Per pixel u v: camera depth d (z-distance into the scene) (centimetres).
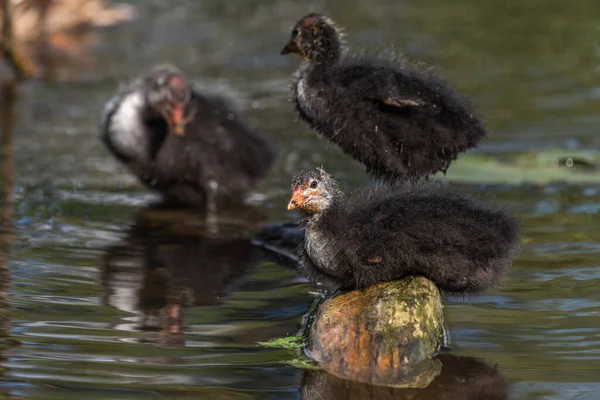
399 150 1229
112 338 1017
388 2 2708
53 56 2319
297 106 1284
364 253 1016
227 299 1140
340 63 1275
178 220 1457
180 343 1005
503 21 2500
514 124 1808
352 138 1236
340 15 2577
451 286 1051
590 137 1736
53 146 1770
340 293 1045
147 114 1551
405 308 979
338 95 1227
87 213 1470
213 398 888
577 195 1480
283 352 983
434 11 2606
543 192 1496
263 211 1503
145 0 2755
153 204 1536
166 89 1516
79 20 2505
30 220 1419
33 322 1051
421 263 1023
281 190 1591
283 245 1327
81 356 970
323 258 1032
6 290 1142
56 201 1512
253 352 984
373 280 1032
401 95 1199
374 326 961
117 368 944
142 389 901
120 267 1244
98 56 2316
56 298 1125
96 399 881
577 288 1143
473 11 2598
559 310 1082
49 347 988
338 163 1659
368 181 1551
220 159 1547
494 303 1105
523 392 897
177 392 895
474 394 892
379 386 908
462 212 1053
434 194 1092
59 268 1229
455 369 936
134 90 1593
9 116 1922
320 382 915
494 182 1527
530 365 949
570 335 1016
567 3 2645
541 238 1305
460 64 2173
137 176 1575
